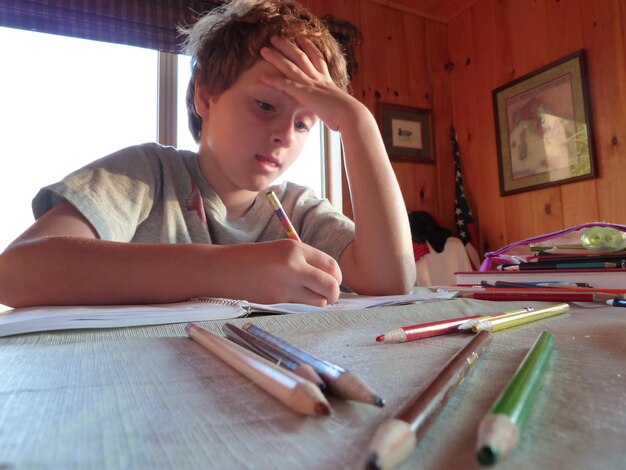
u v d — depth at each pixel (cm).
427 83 255
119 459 13
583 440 14
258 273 53
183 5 200
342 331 39
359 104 89
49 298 50
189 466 13
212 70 89
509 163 223
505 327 39
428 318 46
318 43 100
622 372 24
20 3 174
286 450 14
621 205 176
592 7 190
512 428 12
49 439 15
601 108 185
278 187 110
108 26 187
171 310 43
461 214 240
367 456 11
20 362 27
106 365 26
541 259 85
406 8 252
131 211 74
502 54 231
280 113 85
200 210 89
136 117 197
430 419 15
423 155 247
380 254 80
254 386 21
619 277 71
